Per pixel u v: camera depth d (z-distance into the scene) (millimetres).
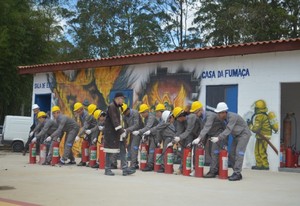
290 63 13617
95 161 13906
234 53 14500
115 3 43375
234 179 11016
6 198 8070
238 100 14703
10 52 26156
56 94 21281
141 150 13219
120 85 18469
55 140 14703
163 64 17000
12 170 12867
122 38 42719
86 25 43312
